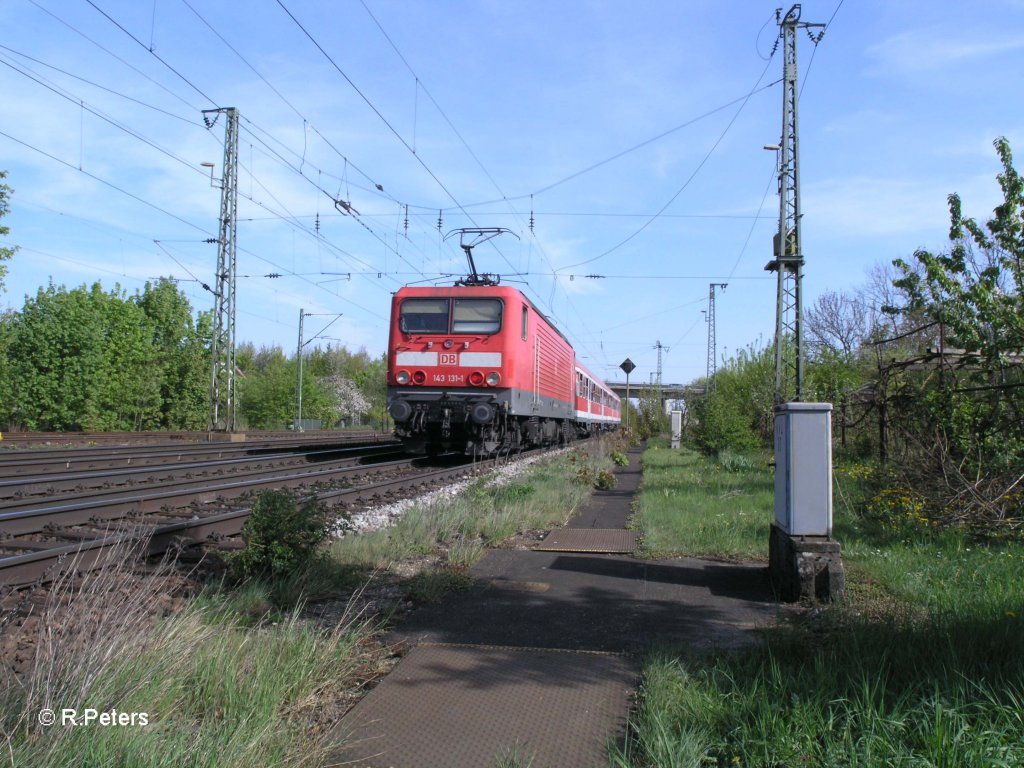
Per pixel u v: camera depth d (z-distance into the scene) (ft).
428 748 11.66
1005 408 32.60
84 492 36.35
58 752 9.69
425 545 26.76
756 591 21.13
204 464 50.57
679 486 46.98
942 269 34.88
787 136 60.49
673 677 13.65
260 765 10.60
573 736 12.04
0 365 109.70
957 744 10.11
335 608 19.29
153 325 136.05
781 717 11.39
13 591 18.53
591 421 123.44
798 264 60.18
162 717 11.64
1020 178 31.17
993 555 23.65
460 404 56.13
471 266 67.10
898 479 34.58
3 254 85.87
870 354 72.49
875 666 12.95
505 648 16.24
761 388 85.56
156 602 16.39
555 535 29.91
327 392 206.69
